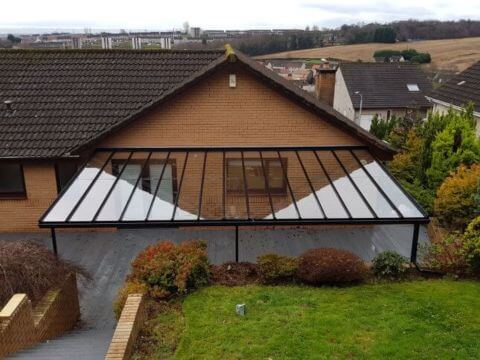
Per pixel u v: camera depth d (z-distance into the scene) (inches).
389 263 389.7
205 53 670.5
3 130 561.0
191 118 559.8
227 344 287.1
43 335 316.8
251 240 543.2
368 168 524.4
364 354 275.0
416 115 1147.3
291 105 559.8
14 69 641.0
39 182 562.3
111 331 359.6
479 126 832.3
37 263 348.2
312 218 406.6
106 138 550.9
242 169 530.6
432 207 561.3
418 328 302.8
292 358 271.7
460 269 395.2
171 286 354.6
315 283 377.1
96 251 520.4
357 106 1445.6
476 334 296.7
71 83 622.5
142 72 640.4
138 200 454.0
